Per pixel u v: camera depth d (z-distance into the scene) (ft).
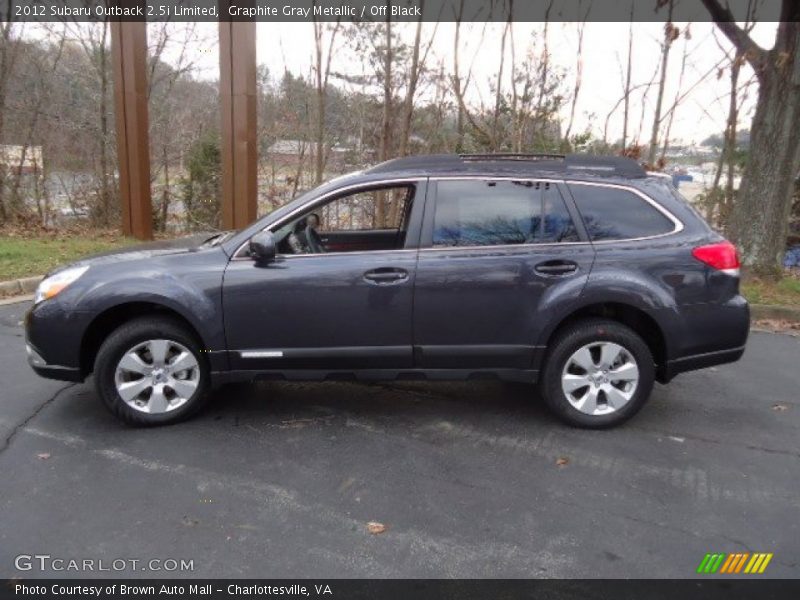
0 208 40.98
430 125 37.24
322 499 10.63
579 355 13.11
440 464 11.90
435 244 12.91
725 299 12.95
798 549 9.41
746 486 11.24
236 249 12.91
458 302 12.78
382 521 10.01
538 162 13.39
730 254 13.02
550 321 12.79
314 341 12.96
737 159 37.73
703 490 11.08
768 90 25.82
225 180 33.24
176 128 49.39
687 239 12.92
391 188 13.17
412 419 13.94
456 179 13.08
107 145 43.83
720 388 16.19
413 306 12.78
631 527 9.93
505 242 12.92
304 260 12.82
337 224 18.80
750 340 20.92
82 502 10.41
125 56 33.17
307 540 9.51
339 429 13.38
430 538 9.59
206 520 9.96
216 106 50.11
